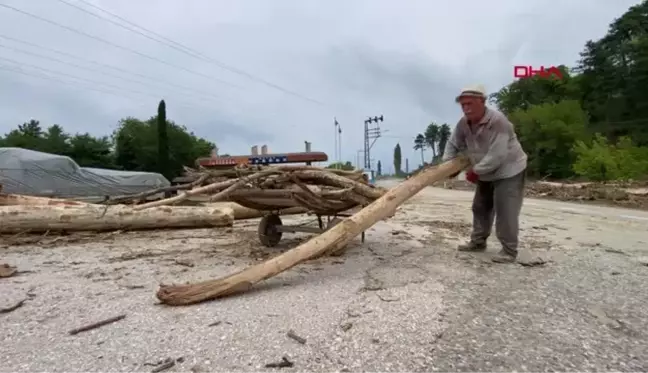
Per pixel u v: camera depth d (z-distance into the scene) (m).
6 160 15.59
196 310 3.39
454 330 3.05
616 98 61.34
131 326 3.04
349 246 6.52
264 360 2.54
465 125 5.61
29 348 2.67
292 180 5.79
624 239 7.61
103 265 5.12
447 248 6.40
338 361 2.55
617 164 36.62
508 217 5.40
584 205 17.42
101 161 47.66
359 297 3.79
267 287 4.10
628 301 3.77
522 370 2.48
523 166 5.41
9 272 4.56
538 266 5.16
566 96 66.38
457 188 35.53
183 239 7.28
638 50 58.56
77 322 3.12
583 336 2.98
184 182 8.05
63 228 7.25
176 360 2.52
